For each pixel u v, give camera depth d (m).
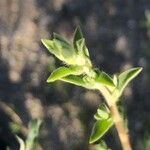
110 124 0.16
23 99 0.45
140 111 0.45
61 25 0.47
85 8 0.48
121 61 0.47
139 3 0.49
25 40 0.46
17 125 0.44
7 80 0.46
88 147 0.44
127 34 0.48
